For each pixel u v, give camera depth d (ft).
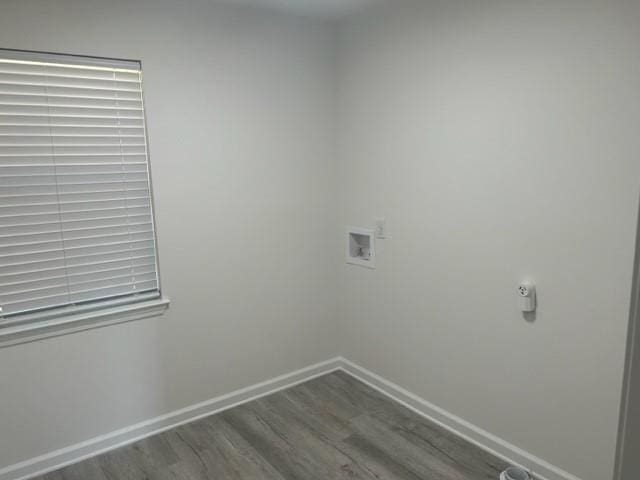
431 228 8.67
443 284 8.60
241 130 9.25
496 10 7.08
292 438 8.70
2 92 7.06
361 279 10.50
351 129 10.19
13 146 7.23
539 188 6.86
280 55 9.55
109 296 8.39
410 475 7.61
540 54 6.61
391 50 8.96
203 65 8.65
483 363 8.09
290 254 10.30
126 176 8.27
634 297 1.42
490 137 7.43
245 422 9.24
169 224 8.68
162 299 8.79
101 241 8.18
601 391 6.51
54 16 7.22
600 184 6.18
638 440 1.45
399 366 9.84
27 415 7.71
